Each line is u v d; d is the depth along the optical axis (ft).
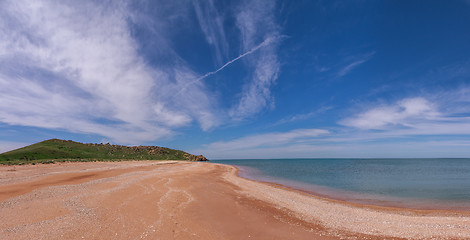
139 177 71.20
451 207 59.47
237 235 30.40
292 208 48.60
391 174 165.37
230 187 72.49
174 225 31.63
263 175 150.20
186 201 45.80
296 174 162.71
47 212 32.27
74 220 29.81
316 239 30.78
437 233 34.73
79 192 45.01
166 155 306.96
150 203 41.37
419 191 85.25
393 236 33.14
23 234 24.71
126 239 25.76
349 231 34.94
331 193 79.87
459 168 258.57
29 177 60.39
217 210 41.37
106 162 131.34
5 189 44.70
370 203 63.82
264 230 33.09
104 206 36.88
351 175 155.02
